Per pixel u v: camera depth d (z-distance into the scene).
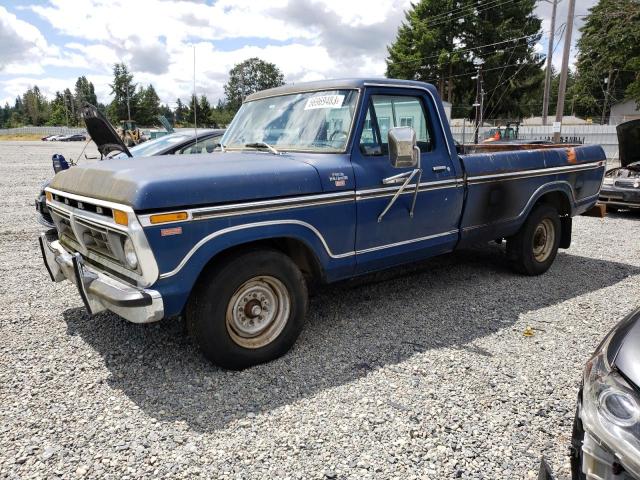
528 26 50.88
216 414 3.01
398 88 4.25
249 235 3.33
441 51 50.88
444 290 5.29
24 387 3.29
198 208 3.09
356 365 3.63
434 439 2.78
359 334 4.17
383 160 4.10
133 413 3.02
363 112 3.99
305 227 3.62
